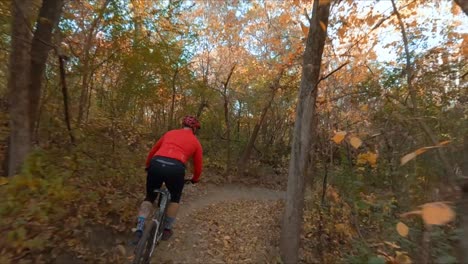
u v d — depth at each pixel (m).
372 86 5.52
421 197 3.75
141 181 6.79
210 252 5.05
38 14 5.22
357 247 4.03
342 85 5.92
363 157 3.82
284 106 11.68
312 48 5.07
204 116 10.95
